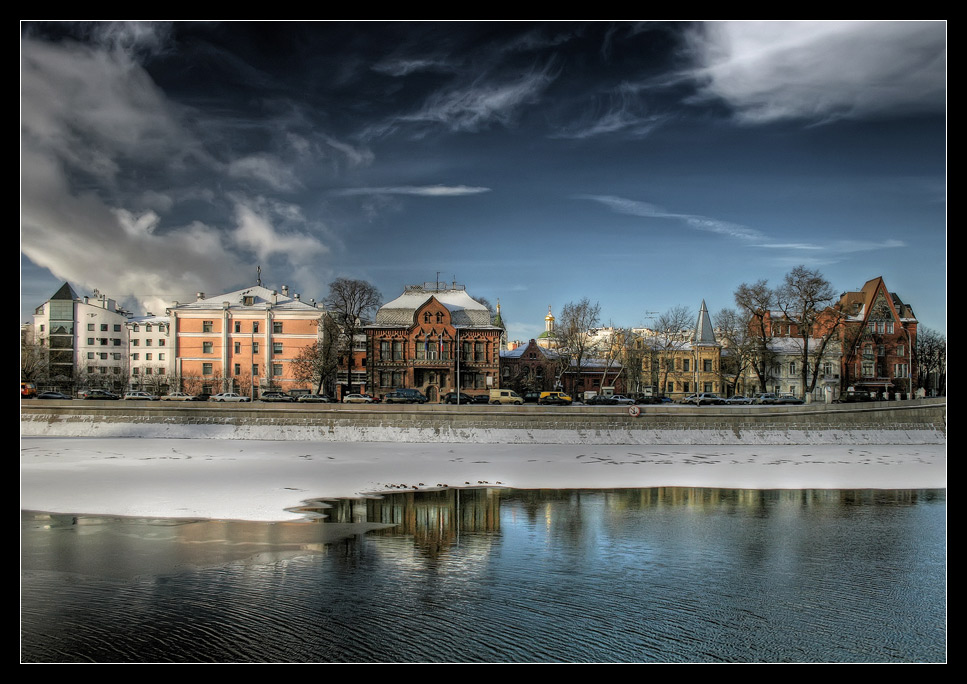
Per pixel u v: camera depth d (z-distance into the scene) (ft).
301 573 100.63
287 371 397.39
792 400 352.28
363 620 83.76
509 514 141.69
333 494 159.74
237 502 148.15
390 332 377.09
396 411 269.85
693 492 169.68
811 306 349.82
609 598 92.58
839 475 198.29
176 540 117.70
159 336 483.92
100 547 112.57
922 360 445.37
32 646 75.05
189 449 231.09
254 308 398.42
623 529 129.80
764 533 127.85
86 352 472.85
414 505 149.79
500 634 80.53
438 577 99.66
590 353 447.01
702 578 101.09
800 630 83.30
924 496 166.61
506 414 269.64
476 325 384.68
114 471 183.52
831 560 110.73
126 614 84.48
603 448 252.83
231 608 86.89
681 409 272.51
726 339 426.10
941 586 98.43
